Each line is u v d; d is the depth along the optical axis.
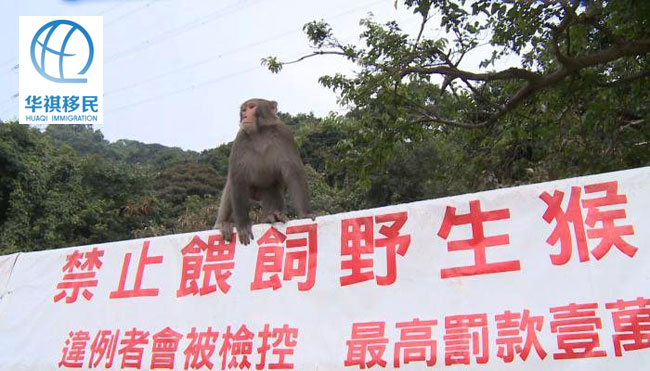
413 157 21.53
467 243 3.41
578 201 3.21
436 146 10.67
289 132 5.20
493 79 7.70
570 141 9.02
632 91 8.01
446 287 3.37
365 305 3.58
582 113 8.74
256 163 5.09
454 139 11.09
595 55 6.89
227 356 3.91
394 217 3.71
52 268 5.12
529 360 2.97
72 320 4.78
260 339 3.83
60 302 4.92
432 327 3.31
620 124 8.40
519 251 3.25
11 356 4.92
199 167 40.62
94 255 4.92
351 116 8.97
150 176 34.38
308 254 3.93
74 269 4.98
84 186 28.44
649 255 2.93
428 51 7.98
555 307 3.03
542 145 9.41
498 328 3.12
